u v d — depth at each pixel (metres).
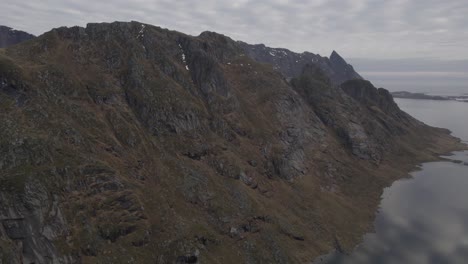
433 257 94.75
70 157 76.12
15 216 62.16
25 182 65.50
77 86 95.50
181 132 106.00
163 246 75.62
